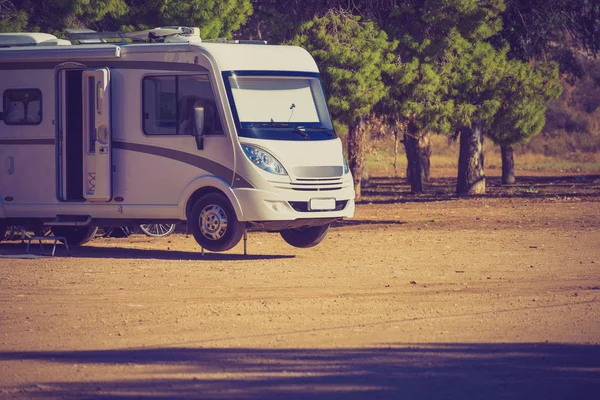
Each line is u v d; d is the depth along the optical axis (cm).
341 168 3719
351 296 2755
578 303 2611
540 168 16162
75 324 2380
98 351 2062
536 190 9406
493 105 6512
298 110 3725
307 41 6191
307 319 2402
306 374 1831
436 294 2786
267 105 3662
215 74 3606
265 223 3572
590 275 3177
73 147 3922
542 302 2633
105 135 3775
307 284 2991
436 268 3378
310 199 3609
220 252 3978
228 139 3572
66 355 2027
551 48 8812
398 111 6506
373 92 6097
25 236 4344
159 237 4791
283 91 3712
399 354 1998
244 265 3481
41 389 1744
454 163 18462
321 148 3672
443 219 5731
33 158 3953
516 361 1930
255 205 3528
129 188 3784
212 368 1888
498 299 2689
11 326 2370
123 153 3794
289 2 6438
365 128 7994
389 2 6538
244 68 3653
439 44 6362
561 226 5091
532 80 6606
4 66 3988
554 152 19225
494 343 2102
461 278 3119
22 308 2619
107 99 3766
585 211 6166
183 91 3684
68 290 2917
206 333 2239
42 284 3039
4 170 4000
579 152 19150
